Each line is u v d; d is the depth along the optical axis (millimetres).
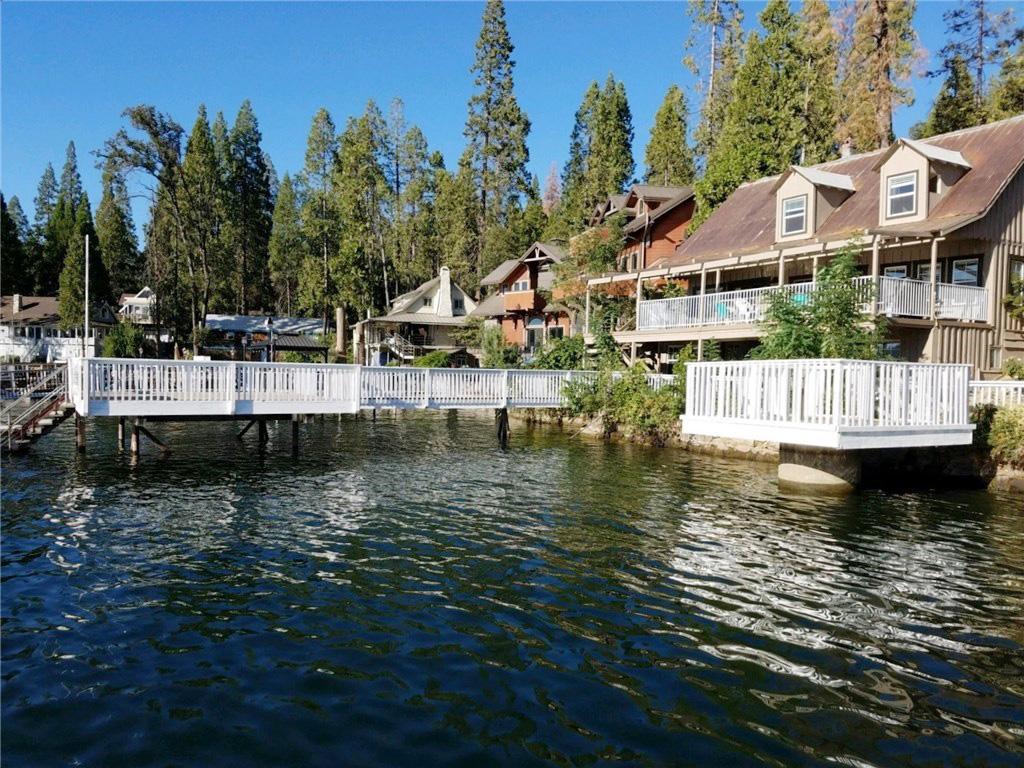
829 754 5145
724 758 5070
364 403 19938
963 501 14008
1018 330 22688
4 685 6109
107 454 19797
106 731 5383
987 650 7023
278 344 51312
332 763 4980
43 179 95062
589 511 13219
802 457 15523
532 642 7125
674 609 8086
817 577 9281
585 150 69688
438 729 5445
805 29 39531
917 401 13172
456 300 60188
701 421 14359
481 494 14898
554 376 24609
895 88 35781
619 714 5691
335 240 64625
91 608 8008
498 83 66688
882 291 19938
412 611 7977
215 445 22406
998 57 39594
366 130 59750
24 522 11984
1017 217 22766
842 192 26734
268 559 9984
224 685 6156
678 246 33062
